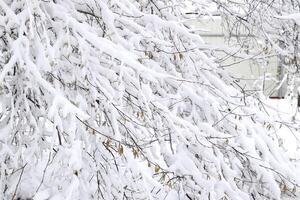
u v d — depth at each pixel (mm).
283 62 8234
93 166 4723
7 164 5055
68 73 4590
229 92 5684
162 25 5141
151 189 5355
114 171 4973
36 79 3656
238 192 5371
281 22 7586
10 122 4219
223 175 5402
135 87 4617
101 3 4551
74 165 3912
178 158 5246
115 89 4633
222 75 6293
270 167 5555
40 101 4301
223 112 5605
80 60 4457
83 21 4656
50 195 4434
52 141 3803
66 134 4414
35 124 4289
